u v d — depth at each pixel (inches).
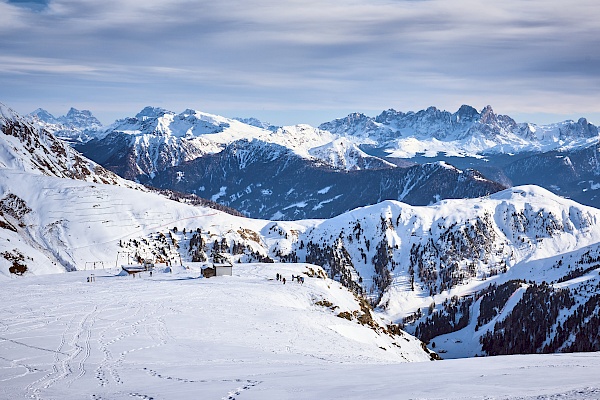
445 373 1839.3
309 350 3186.5
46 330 3233.3
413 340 6003.9
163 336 3174.2
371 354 3503.9
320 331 3937.0
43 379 2167.8
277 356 2758.4
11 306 3998.5
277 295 4933.6
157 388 1860.2
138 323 3503.9
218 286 5221.5
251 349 2962.6
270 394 1592.0
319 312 4778.5
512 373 1732.3
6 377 2218.3
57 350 2753.4
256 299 4687.5
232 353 2790.4
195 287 5118.1
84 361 2518.5
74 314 3730.3
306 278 5979.3
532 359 2215.8
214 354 2751.0
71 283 5339.6
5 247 7485.2
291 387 1691.7
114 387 1953.7
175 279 5713.6
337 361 2706.7
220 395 1638.8
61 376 2222.0
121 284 5265.8
